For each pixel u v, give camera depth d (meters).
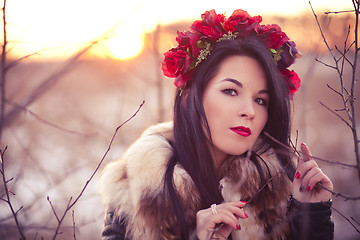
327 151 4.83
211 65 1.80
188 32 1.91
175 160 1.85
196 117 1.82
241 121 1.76
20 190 3.72
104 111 8.40
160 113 3.57
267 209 1.83
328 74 6.91
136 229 1.79
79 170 4.71
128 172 1.86
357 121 6.30
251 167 1.84
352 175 3.68
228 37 1.85
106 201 1.93
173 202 1.75
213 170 1.81
